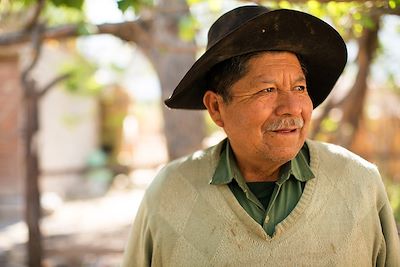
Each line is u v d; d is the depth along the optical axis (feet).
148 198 6.48
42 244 16.55
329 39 5.88
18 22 14.43
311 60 6.21
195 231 5.99
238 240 5.78
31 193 16.21
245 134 5.76
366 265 5.89
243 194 6.06
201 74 6.11
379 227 6.00
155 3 15.12
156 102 49.96
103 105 51.65
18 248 19.22
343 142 13.80
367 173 6.11
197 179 6.25
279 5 7.98
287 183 5.98
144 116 59.67
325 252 5.68
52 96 38.19
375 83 20.27
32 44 13.98
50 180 36.83
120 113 51.29
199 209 6.06
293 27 5.64
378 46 12.53
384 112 28.12
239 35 5.52
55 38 14.25
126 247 6.82
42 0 12.34
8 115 31.32
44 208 30.25
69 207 33.96
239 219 5.84
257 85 5.62
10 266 16.81
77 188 40.68
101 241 20.43
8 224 27.45
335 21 9.02
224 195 5.99
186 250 5.99
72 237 22.09
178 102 6.67
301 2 7.48
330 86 6.62
